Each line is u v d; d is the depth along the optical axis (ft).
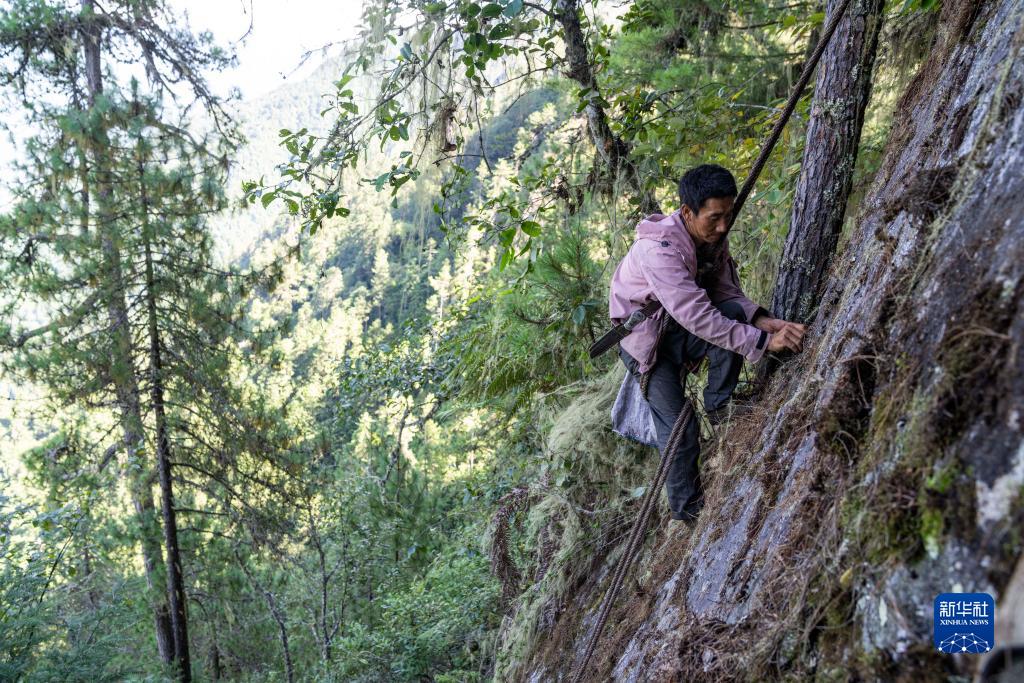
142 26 41.55
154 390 37.63
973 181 4.87
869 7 7.72
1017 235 3.98
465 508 21.31
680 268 7.64
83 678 19.58
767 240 11.05
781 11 17.10
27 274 34.60
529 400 15.12
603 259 14.35
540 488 13.12
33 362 34.58
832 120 7.92
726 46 19.01
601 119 14.05
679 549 8.54
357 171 12.69
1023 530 3.14
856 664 3.98
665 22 17.49
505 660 13.52
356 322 176.45
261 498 41.37
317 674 29.78
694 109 15.06
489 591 21.90
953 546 3.50
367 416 41.63
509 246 12.37
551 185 14.16
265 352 40.73
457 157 12.70
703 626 5.94
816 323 7.52
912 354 4.70
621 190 14.06
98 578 31.04
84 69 41.34
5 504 22.31
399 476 38.58
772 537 5.75
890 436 4.53
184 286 37.29
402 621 25.31
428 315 28.27
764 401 7.93
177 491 41.29
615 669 7.94
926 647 3.54
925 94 7.13
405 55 11.20
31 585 20.29
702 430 10.71
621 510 11.70
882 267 5.90
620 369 12.21
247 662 47.06
